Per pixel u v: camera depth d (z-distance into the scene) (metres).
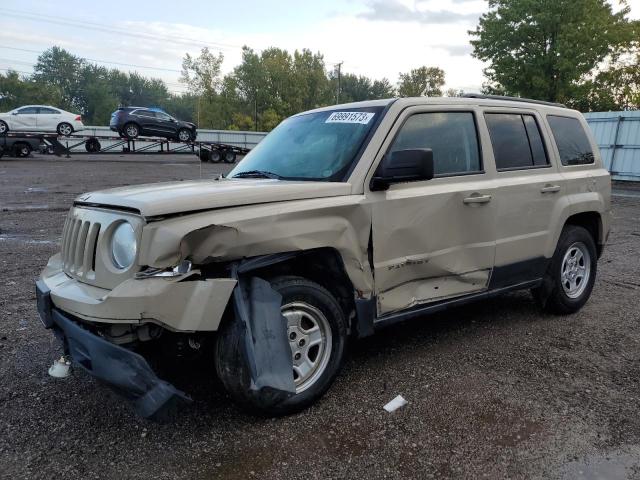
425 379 3.69
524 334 4.58
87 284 2.96
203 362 3.84
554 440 2.95
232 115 81.44
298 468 2.70
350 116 3.96
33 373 3.75
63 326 2.91
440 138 3.99
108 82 130.75
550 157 4.78
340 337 3.36
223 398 3.39
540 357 4.08
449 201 3.85
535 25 30.75
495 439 2.96
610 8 31.36
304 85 85.25
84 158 31.12
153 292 2.62
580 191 5.00
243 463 2.74
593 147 5.36
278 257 3.11
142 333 2.80
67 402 3.35
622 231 10.23
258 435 2.99
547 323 4.87
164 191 3.07
